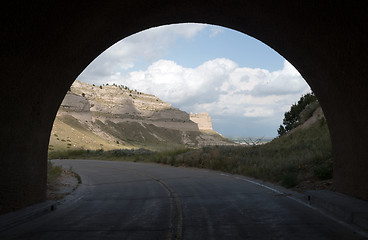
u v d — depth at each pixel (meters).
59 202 10.34
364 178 8.06
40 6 6.65
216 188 12.77
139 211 8.67
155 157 31.52
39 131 8.92
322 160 14.29
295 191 10.93
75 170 23.56
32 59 7.55
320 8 7.28
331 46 8.02
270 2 8.39
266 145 27.78
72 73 9.79
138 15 9.52
